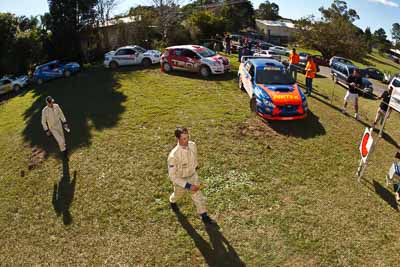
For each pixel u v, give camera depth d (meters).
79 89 17.47
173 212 6.80
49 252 6.24
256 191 7.36
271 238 6.02
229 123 10.80
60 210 7.37
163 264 5.62
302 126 10.65
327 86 17.72
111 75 19.20
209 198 7.15
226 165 8.38
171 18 31.70
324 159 8.74
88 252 6.09
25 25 36.28
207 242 5.99
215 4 55.31
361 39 51.84
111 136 10.60
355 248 5.79
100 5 29.39
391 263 5.50
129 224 6.63
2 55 30.20
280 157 8.77
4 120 15.65
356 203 6.98
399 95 7.30
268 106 10.50
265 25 73.25
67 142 10.74
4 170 9.88
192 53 17.19
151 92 14.86
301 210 6.73
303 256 5.62
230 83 15.60
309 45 50.41
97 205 7.32
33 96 18.91
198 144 9.46
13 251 6.40
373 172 8.24
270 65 12.16
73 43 28.12
